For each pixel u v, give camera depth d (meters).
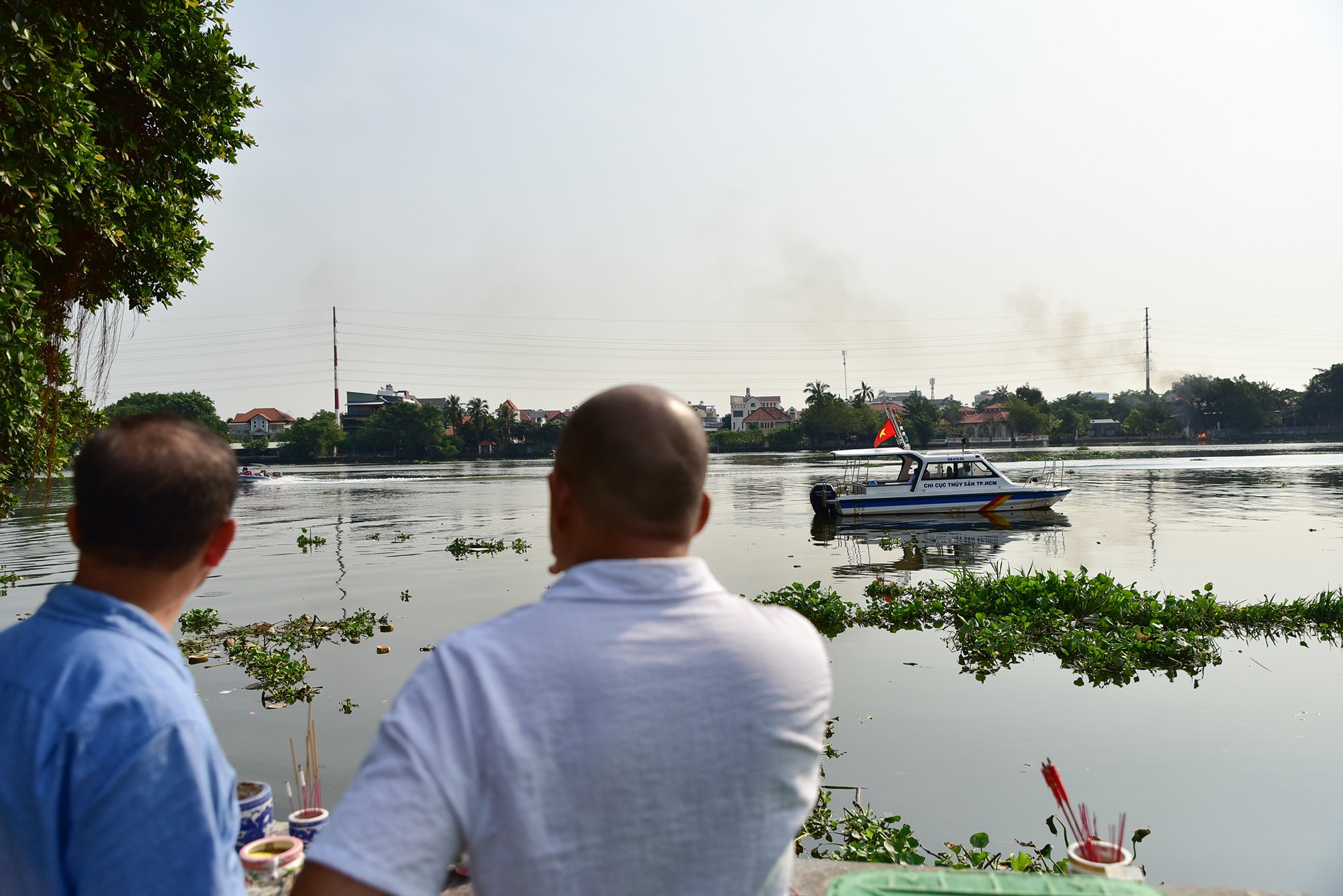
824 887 2.53
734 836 1.34
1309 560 17.11
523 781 1.21
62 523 29.67
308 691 9.24
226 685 9.56
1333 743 7.20
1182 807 6.05
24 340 6.15
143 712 1.39
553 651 1.29
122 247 7.70
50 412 7.38
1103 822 5.84
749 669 1.37
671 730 1.28
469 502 39.78
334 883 1.16
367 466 101.25
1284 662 9.79
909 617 12.39
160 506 1.54
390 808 1.19
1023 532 23.58
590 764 1.23
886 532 24.55
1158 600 13.39
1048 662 9.96
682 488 1.46
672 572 1.41
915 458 29.41
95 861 1.33
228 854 1.49
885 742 7.45
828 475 57.12
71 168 6.19
